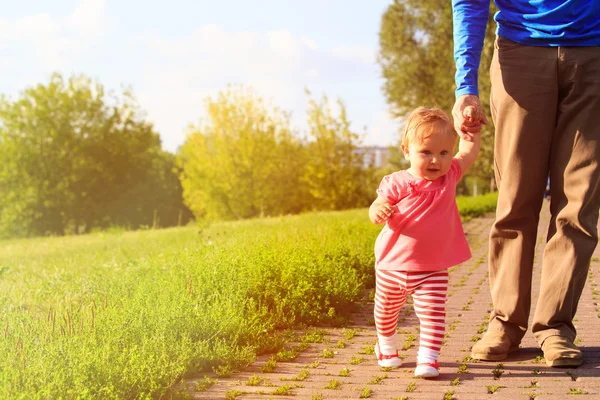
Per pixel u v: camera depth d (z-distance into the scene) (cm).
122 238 1655
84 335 416
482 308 570
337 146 4288
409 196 360
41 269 992
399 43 4175
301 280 587
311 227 1147
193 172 4478
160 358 383
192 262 659
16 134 5056
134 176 5466
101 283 668
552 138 386
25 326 448
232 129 4362
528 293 393
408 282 359
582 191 373
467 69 392
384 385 350
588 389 321
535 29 378
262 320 520
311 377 378
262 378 378
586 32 370
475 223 1477
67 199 5069
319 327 529
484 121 381
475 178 3938
